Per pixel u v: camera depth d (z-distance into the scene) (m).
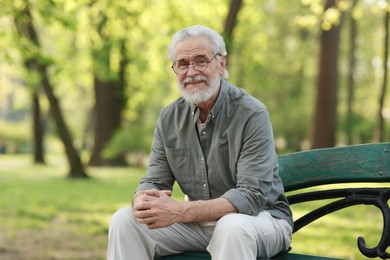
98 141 22.52
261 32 20.66
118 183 15.52
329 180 3.65
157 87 21.50
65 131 17.06
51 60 9.15
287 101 31.23
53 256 6.60
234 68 21.41
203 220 3.31
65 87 25.34
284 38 30.62
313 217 3.69
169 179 3.77
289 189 3.77
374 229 7.91
